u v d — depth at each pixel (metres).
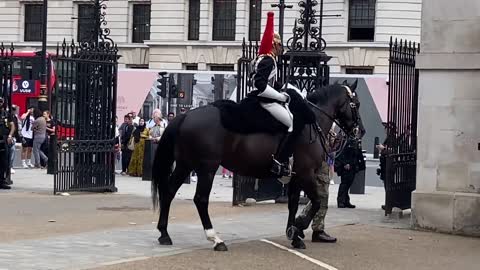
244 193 16.45
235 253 10.41
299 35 17.47
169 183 10.90
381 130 29.61
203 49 52.62
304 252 10.73
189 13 53.75
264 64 10.50
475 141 12.80
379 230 13.22
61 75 18.11
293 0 49.34
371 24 48.72
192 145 10.49
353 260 10.24
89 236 11.52
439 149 13.11
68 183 18.28
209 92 33.03
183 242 11.20
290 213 11.20
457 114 12.94
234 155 10.60
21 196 17.47
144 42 54.38
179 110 33.31
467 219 12.80
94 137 18.73
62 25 56.12
